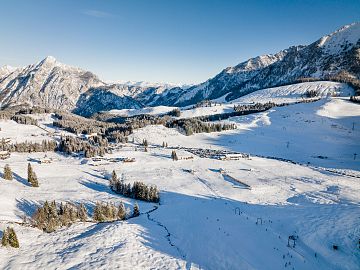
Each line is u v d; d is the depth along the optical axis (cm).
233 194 10469
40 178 12138
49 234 6825
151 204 9394
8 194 8950
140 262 5634
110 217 7850
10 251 5888
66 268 5347
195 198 10025
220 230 7212
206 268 5553
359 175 13050
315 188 11000
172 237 6881
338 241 6200
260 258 5919
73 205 8375
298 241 6562
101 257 5706
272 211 8519
